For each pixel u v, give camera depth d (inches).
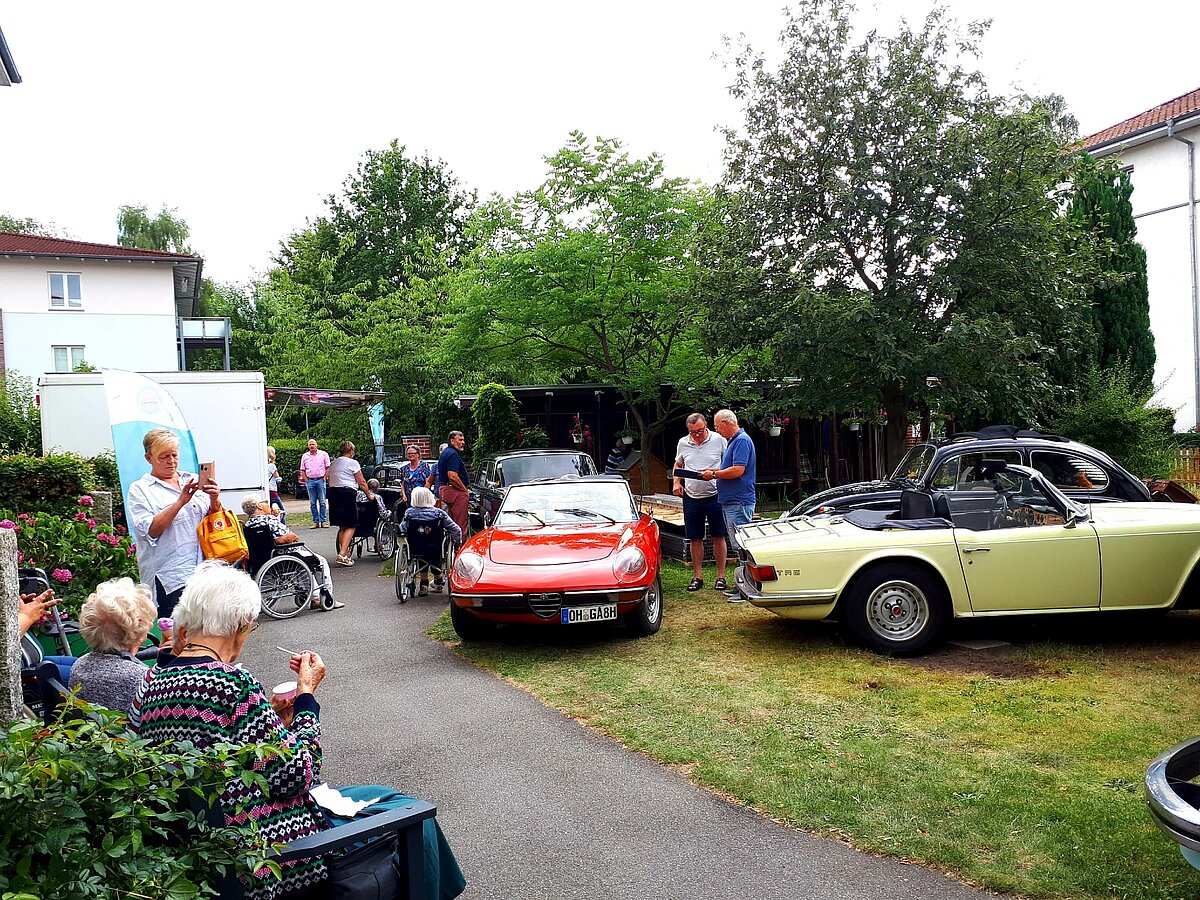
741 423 876.6
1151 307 963.3
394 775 203.2
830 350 524.1
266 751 99.5
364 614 394.0
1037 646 289.7
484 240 770.2
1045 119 506.6
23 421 858.8
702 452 406.9
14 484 385.7
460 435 513.0
